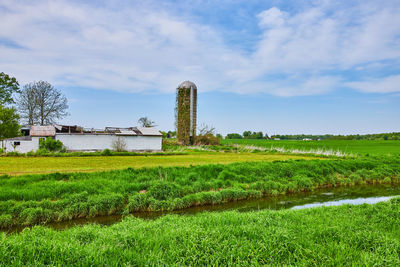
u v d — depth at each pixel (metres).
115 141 40.66
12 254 5.59
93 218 13.23
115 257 5.73
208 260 5.86
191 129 60.91
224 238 6.94
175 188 16.56
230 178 20.45
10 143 36.66
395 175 26.61
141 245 6.64
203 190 17.70
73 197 13.80
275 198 18.09
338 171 25.77
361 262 5.77
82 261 5.49
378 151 51.50
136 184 16.44
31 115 53.06
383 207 11.30
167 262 5.75
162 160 29.42
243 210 14.90
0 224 11.62
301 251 6.27
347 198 18.19
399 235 7.75
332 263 5.73
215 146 54.19
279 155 38.72
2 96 52.00
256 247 6.42
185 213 14.33
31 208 12.41
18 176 16.77
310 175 23.41
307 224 8.62
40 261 5.36
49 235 7.80
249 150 46.66
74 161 26.88
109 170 19.48
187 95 61.25
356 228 8.20
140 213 14.18
